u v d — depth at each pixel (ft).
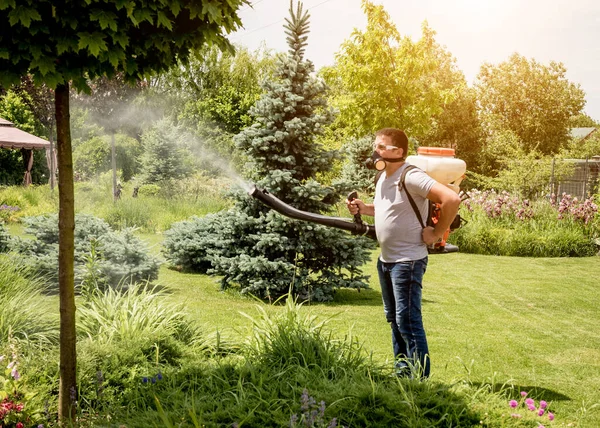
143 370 13.11
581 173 97.76
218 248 29.04
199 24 10.55
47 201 65.92
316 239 26.71
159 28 10.25
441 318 23.25
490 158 128.88
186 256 33.30
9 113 106.63
